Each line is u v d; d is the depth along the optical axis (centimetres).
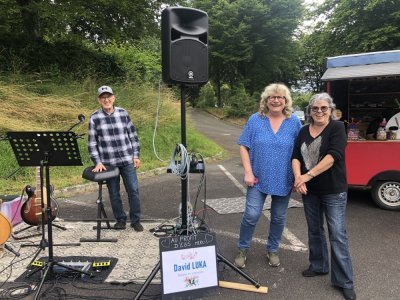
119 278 354
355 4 1712
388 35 1636
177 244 304
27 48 1084
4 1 885
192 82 333
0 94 857
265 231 479
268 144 348
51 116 901
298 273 365
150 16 1207
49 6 970
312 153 323
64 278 354
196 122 2247
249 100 2528
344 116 653
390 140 550
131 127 478
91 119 458
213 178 823
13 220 490
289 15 2638
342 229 320
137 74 1315
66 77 1083
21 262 386
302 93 3353
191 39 329
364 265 377
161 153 995
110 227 480
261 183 355
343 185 318
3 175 682
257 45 2644
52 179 705
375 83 640
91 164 802
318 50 1984
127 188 473
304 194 333
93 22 1126
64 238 449
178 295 301
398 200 548
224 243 441
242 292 331
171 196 659
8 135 335
